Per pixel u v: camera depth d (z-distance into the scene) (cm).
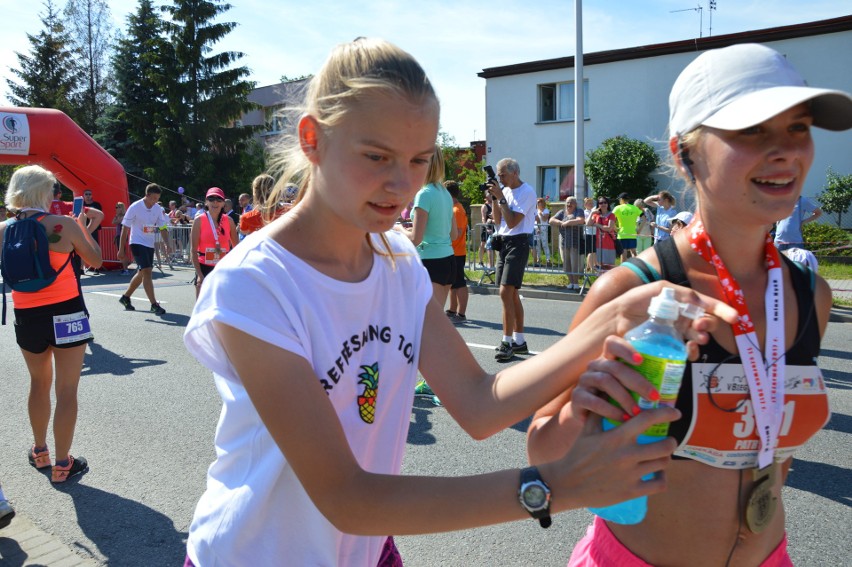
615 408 109
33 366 409
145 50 3828
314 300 124
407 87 114
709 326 116
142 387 595
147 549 323
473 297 1180
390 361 140
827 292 143
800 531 328
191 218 1942
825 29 1897
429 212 609
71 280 401
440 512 108
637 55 2183
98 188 1620
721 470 133
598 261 1173
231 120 3819
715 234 133
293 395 115
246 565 129
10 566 308
